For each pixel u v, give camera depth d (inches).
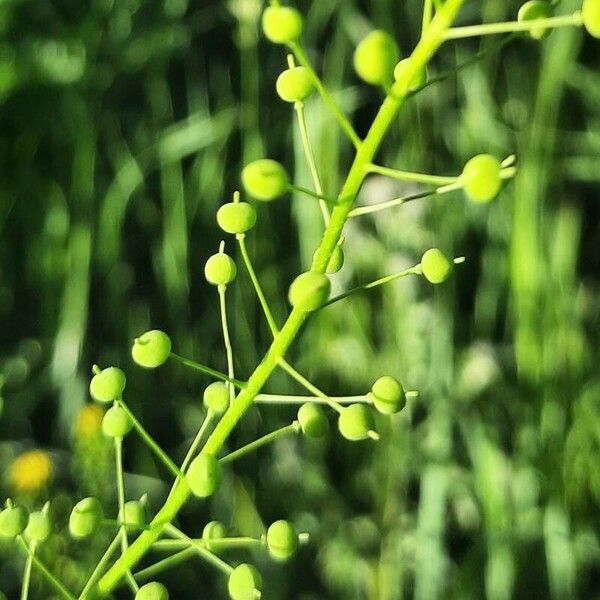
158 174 10.5
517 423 9.9
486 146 10.0
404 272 4.4
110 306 10.3
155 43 10.3
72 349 9.9
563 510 9.7
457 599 9.6
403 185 10.0
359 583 9.9
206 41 10.6
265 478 10.3
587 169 10.1
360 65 4.1
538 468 9.8
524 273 9.6
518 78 10.2
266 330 10.3
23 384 10.1
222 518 10.1
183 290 10.1
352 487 10.3
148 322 10.4
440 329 9.8
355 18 10.1
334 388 10.2
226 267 4.6
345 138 10.2
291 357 10.2
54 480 9.5
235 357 10.2
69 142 10.3
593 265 10.5
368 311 10.1
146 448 10.2
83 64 10.2
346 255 9.9
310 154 4.4
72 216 10.1
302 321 4.4
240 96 10.5
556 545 9.5
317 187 4.4
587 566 10.0
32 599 8.5
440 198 10.0
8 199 10.2
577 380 9.9
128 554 4.5
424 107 10.2
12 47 10.0
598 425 9.9
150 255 10.6
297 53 4.3
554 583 9.5
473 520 10.1
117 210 10.1
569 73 10.1
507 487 9.8
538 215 9.8
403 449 9.9
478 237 10.3
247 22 10.1
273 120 10.3
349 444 10.2
